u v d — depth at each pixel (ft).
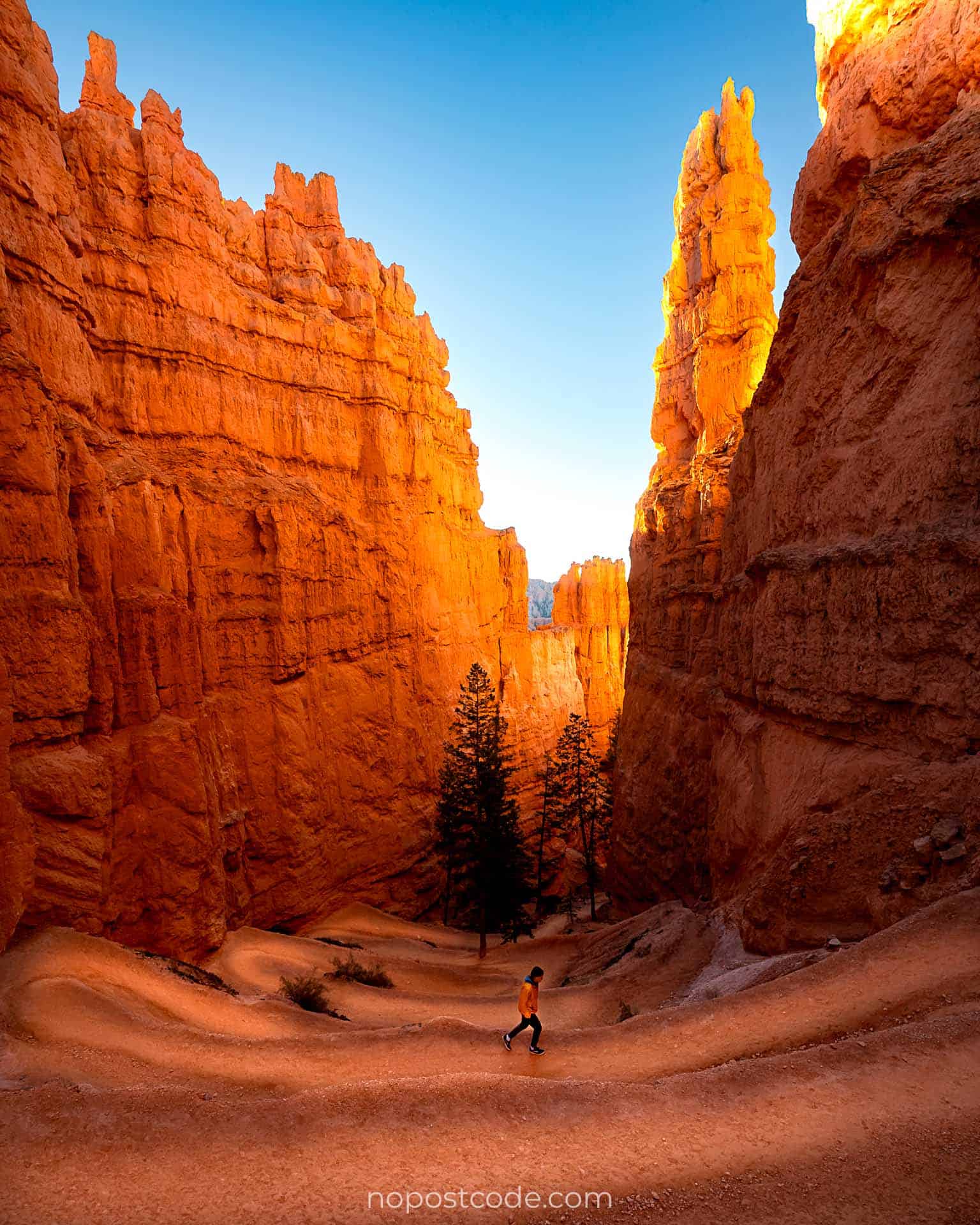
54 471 68.59
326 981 85.40
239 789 111.86
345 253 157.28
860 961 41.50
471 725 173.88
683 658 133.49
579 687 268.21
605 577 304.30
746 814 80.02
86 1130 30.55
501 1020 72.33
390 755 147.74
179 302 115.44
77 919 64.90
